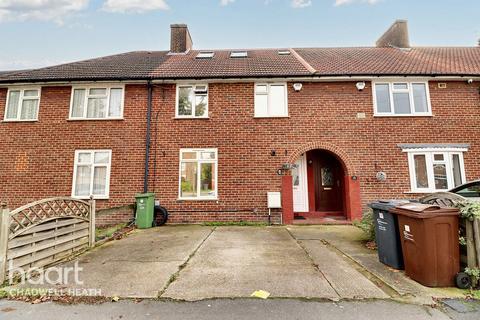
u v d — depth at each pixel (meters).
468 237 3.59
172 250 5.60
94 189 9.30
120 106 9.80
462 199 4.20
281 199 9.10
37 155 9.40
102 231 7.82
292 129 9.48
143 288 3.60
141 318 2.84
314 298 3.27
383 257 4.57
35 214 4.59
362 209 8.92
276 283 3.75
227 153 9.41
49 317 2.87
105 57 12.87
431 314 2.88
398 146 9.21
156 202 9.11
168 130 9.58
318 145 9.34
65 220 5.27
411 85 9.59
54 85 9.81
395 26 13.94
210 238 6.77
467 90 9.51
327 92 9.70
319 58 12.09
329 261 4.79
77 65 11.29
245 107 9.66
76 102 9.87
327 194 10.33
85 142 9.48
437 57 11.66
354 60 11.46
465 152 9.06
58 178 9.27
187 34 14.02
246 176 9.26
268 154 9.35
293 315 2.87
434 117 9.34
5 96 9.88
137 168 9.36
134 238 6.84
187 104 9.90
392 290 3.49
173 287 3.63
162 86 9.85
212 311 2.97
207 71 10.29
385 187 9.05
